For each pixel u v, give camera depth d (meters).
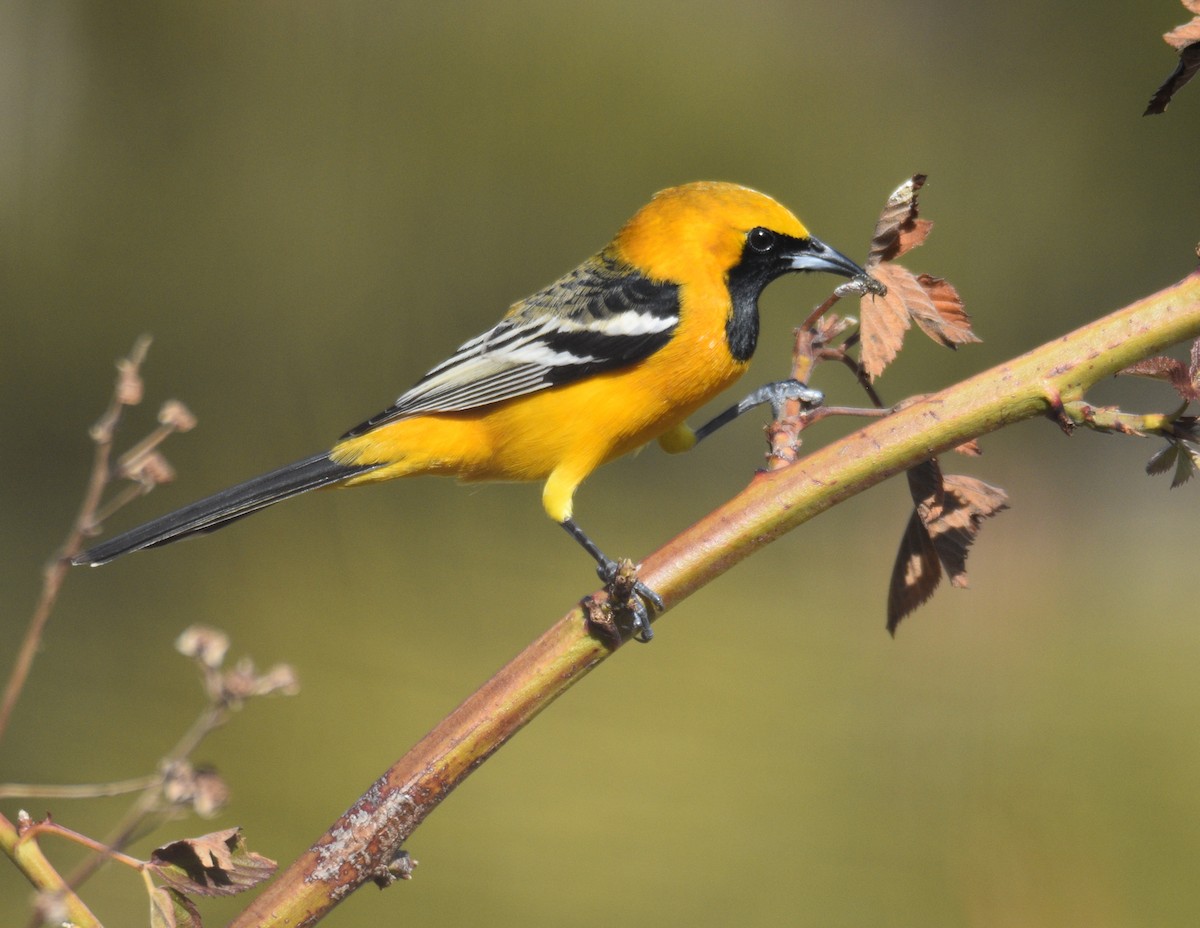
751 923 8.32
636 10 19.47
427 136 18.83
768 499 3.20
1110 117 19.42
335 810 9.71
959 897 8.60
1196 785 9.63
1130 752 10.22
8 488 14.95
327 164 18.73
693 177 18.94
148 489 3.66
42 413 16.14
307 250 18.27
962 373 18.39
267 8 19.11
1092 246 19.11
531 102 19.05
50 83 18.47
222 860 2.80
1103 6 19.67
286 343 17.50
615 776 9.82
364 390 17.16
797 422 3.61
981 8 20.06
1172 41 2.99
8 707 3.43
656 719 10.45
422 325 18.11
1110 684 11.55
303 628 12.23
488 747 3.03
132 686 11.43
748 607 13.15
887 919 8.31
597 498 15.91
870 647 12.32
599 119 19.02
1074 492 16.72
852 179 19.11
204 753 10.34
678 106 19.20
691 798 9.71
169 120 18.73
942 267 18.89
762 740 10.42
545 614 12.87
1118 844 9.12
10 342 16.70
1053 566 14.88
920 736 10.48
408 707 11.17
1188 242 18.86
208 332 17.31
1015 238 19.11
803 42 19.97
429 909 8.64
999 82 20.00
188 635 3.14
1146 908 8.57
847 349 3.82
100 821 9.63
